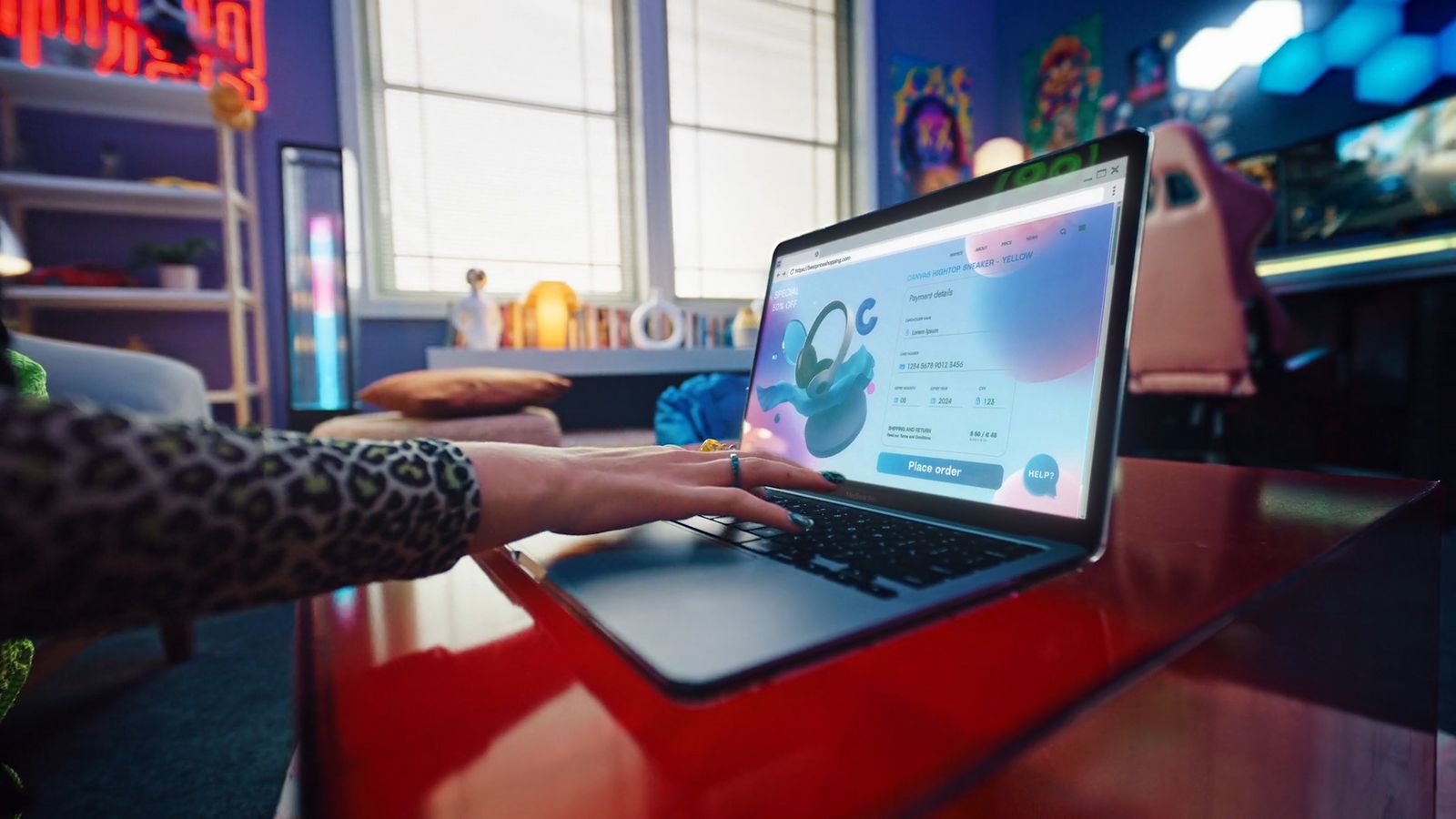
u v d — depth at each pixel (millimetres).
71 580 204
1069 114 3789
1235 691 352
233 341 2369
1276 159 2814
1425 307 2258
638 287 3465
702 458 482
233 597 245
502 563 508
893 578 355
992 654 304
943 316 590
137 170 2562
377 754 244
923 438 574
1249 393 2133
